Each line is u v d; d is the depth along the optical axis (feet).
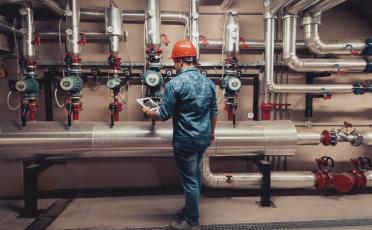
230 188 8.08
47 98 8.05
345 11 8.93
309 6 7.28
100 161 8.63
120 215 6.97
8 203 7.81
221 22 8.63
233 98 7.50
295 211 7.22
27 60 7.23
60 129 7.06
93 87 8.46
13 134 6.91
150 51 7.18
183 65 5.83
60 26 7.93
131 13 8.00
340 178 7.97
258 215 6.96
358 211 7.25
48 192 8.48
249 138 7.32
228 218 6.78
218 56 8.70
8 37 7.74
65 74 7.97
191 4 7.50
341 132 8.16
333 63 7.83
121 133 7.09
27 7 7.07
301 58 8.01
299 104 9.04
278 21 8.66
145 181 8.80
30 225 6.41
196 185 5.87
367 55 8.12
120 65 7.85
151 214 7.03
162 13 8.04
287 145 7.47
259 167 7.94
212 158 8.86
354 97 9.17
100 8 7.97
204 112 5.73
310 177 8.07
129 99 8.55
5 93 8.15
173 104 5.51
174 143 5.84
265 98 8.07
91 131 7.06
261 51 8.81
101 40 8.39
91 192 8.55
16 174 8.29
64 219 6.73
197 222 5.96
